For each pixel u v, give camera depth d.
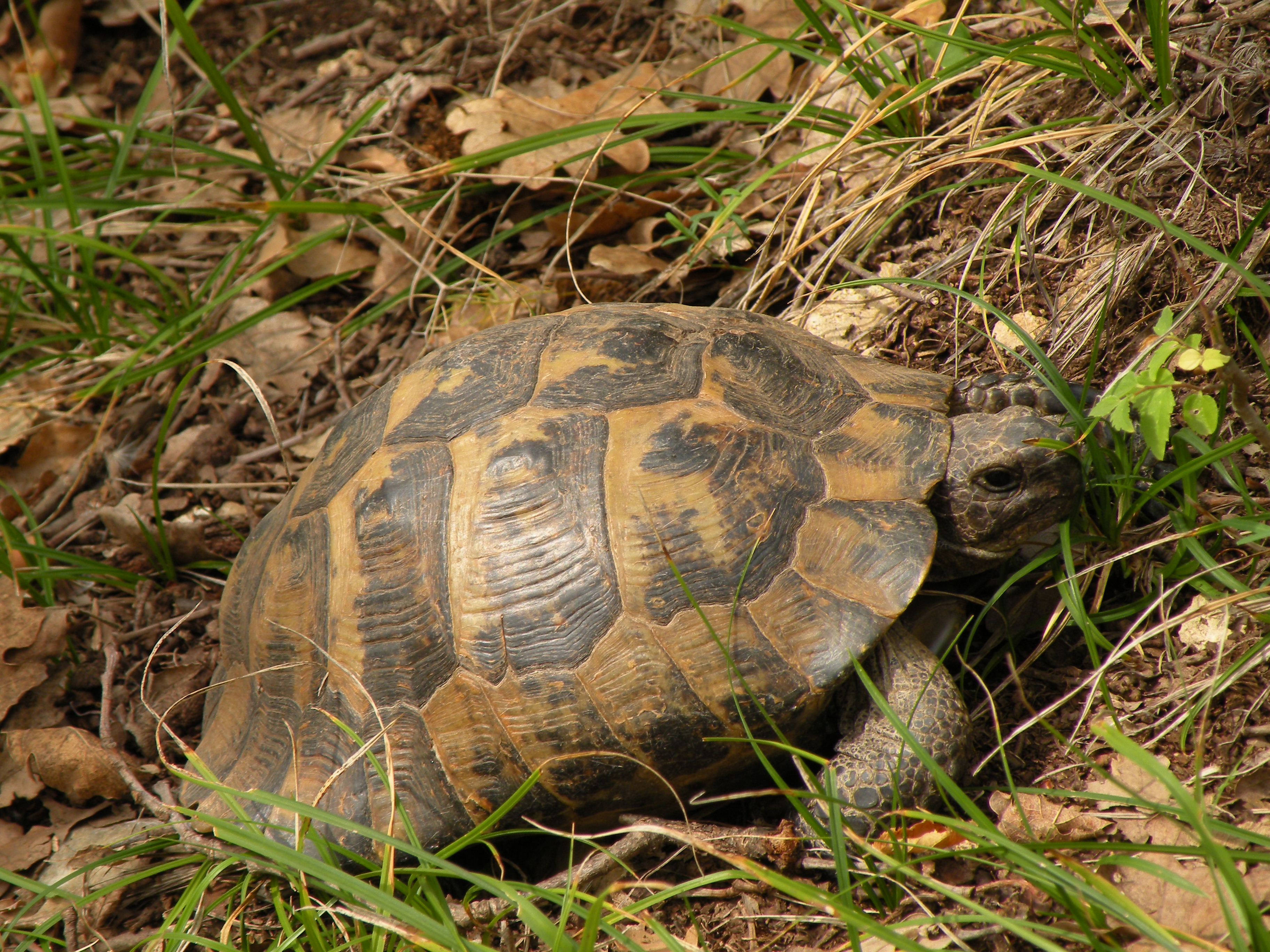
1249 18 2.41
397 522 2.37
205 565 2.49
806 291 2.48
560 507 2.35
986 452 2.35
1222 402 2.36
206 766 2.40
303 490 2.40
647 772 2.35
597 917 2.30
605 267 2.51
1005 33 2.48
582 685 2.35
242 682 2.40
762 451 2.36
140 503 2.51
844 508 2.35
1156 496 2.37
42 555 2.49
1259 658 2.34
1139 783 2.34
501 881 2.33
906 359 2.44
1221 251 2.39
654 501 2.35
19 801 2.43
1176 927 2.31
